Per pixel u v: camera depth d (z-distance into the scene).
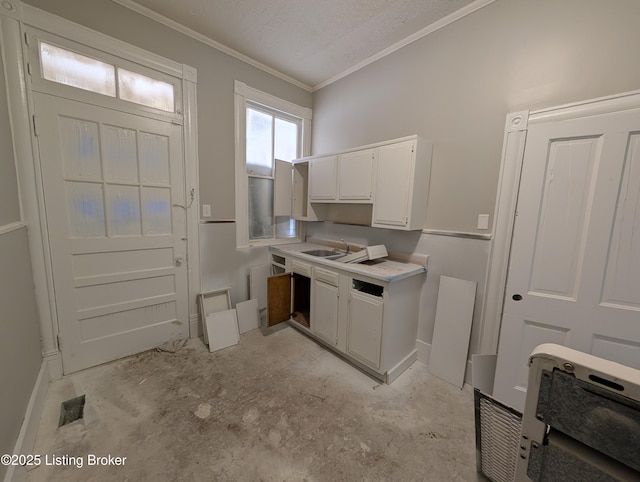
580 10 1.49
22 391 1.42
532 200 1.59
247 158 2.91
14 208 1.58
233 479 1.26
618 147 1.34
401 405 1.79
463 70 1.96
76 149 1.87
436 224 2.20
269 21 2.13
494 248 1.88
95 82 1.92
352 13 2.01
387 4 1.91
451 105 2.04
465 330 2.00
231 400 1.78
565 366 0.61
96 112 1.92
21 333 1.49
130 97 2.07
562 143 1.49
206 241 2.60
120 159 2.05
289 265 2.80
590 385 0.58
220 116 2.56
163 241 2.34
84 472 1.28
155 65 2.13
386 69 2.47
